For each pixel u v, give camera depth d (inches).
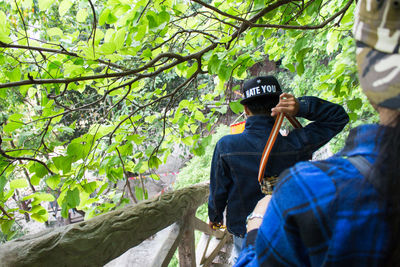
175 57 60.6
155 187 221.6
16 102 106.1
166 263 63.2
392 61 15.0
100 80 68.8
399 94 14.8
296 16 67.2
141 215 51.7
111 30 53.5
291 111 44.8
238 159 50.3
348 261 16.9
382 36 15.4
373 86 15.8
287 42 89.0
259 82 50.8
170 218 61.0
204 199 81.5
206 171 205.5
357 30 17.3
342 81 79.5
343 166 18.3
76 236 39.9
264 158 44.1
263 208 30.0
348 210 16.8
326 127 50.1
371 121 20.8
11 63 63.4
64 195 67.4
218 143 53.4
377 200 16.3
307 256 19.0
